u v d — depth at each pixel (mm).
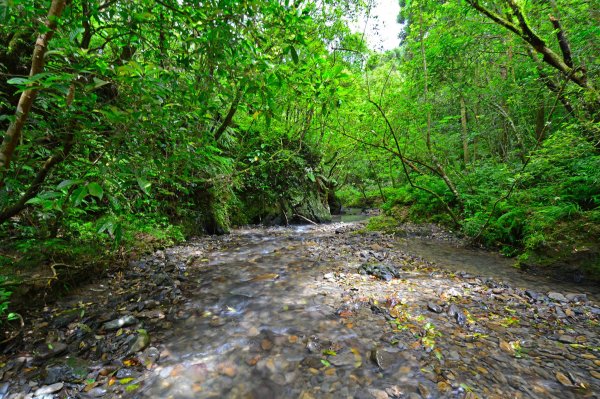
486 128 11305
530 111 9000
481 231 6582
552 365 2451
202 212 8766
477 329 3027
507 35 7180
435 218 8875
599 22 5910
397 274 4742
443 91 10703
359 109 8320
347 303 3666
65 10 2123
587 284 4355
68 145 2441
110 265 4684
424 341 2803
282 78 2613
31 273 3512
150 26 2572
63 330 3002
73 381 2307
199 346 2799
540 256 5074
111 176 2191
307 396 2172
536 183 6922
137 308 3543
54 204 1814
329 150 14750
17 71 3320
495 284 4332
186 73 2717
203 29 2379
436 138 10570
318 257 5926
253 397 2174
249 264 5445
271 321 3260
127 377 2367
